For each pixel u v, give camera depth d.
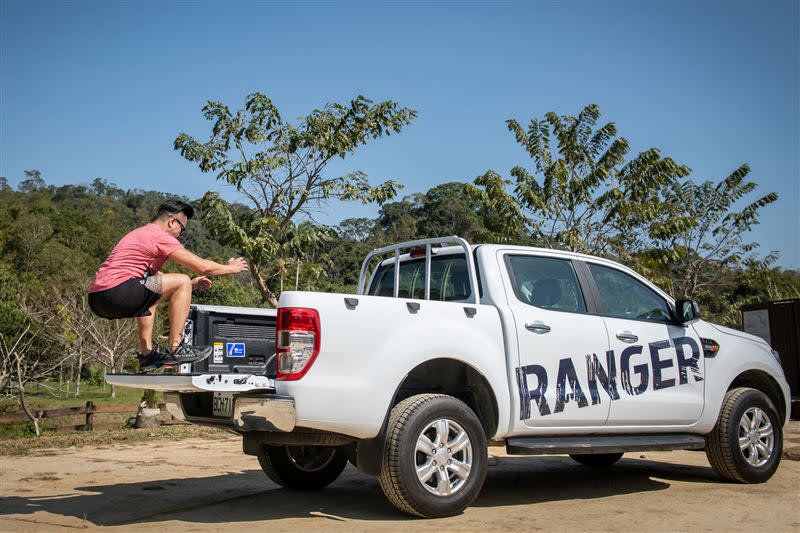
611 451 5.40
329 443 4.64
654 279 16.64
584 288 5.82
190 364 4.91
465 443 4.79
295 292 4.43
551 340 5.33
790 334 14.16
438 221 68.25
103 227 70.06
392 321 4.66
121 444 9.33
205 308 5.00
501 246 5.57
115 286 4.47
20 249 48.81
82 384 28.59
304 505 5.22
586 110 17.36
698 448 5.93
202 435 10.19
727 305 23.16
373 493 5.76
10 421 11.61
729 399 6.29
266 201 13.14
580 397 5.36
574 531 4.35
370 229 77.56
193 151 12.82
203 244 75.19
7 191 114.19
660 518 4.76
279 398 4.27
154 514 4.91
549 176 17.00
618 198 16.22
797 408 11.93
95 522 4.66
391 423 4.56
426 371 5.21
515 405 5.04
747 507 5.15
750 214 21.66
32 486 6.13
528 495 5.65
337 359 4.41
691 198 22.34
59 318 19.50
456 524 4.49
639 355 5.78
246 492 5.80
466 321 5.01
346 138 13.02
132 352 21.84
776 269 27.16
